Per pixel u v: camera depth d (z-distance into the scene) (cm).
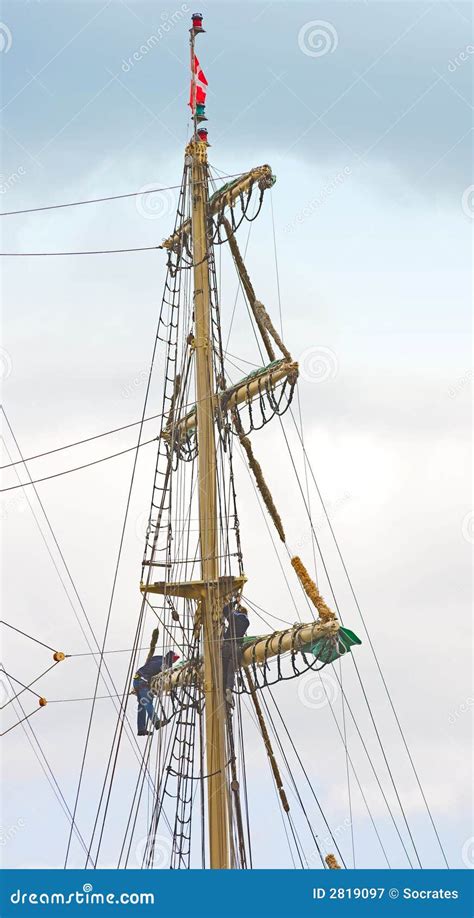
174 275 4341
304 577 3828
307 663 3788
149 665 4134
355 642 3772
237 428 4119
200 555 4031
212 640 3919
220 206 4288
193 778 3875
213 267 4269
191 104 4416
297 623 3831
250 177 4178
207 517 4041
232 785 3834
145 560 4097
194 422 4219
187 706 3922
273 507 4003
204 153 4350
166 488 4178
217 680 3888
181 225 4331
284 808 3866
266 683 3866
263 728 3891
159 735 3997
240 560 3975
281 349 4034
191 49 4428
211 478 4075
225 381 4172
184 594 3994
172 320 4303
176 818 3850
